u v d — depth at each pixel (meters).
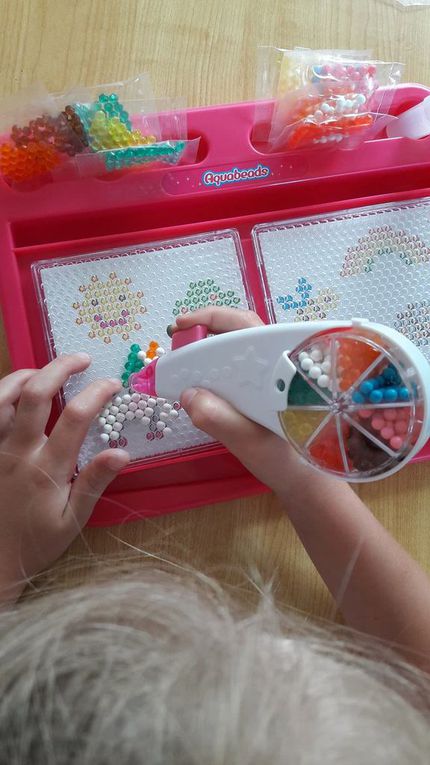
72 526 0.61
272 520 0.68
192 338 0.56
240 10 0.68
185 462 0.67
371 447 0.45
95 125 0.61
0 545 0.60
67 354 0.64
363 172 0.67
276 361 0.47
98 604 0.44
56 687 0.37
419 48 0.71
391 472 0.46
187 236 0.66
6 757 0.35
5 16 0.64
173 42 0.67
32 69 0.65
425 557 0.69
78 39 0.66
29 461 0.60
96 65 0.66
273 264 0.67
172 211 0.68
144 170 0.64
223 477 0.67
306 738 0.35
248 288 0.67
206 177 0.65
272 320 0.67
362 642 0.55
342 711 0.37
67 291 0.64
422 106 0.66
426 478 0.70
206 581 0.55
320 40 0.69
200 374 0.52
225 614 0.44
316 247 0.67
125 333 0.65
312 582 0.67
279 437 0.54
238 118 0.65
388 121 0.67
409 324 0.68
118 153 0.61
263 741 0.34
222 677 0.37
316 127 0.64
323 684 0.38
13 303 0.63
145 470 0.66
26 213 0.62
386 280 0.68
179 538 0.67
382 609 0.56
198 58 0.68
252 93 0.69
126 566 0.64
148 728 0.34
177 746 0.34
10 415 0.60
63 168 0.62
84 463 0.64
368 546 0.57
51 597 0.49
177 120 0.64
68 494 0.61
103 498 0.65
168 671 0.37
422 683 0.53
